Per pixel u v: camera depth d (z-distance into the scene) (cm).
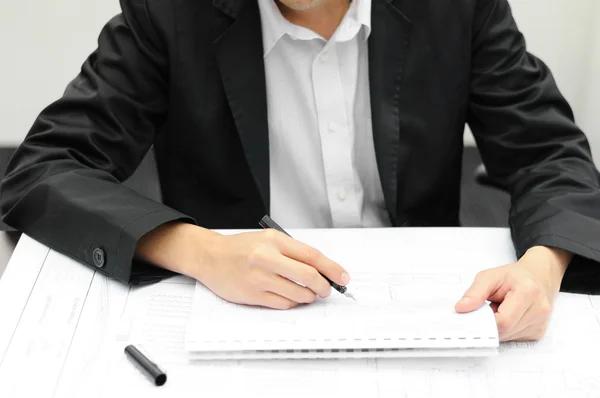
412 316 71
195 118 103
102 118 98
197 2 98
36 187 88
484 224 129
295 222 109
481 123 107
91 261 82
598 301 78
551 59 165
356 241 86
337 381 67
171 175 111
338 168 104
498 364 69
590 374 68
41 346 70
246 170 106
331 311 72
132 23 100
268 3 97
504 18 104
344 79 102
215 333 70
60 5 154
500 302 75
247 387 66
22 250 85
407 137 104
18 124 163
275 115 104
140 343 71
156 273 82
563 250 83
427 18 100
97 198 86
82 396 65
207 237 81
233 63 99
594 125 163
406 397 65
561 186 92
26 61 159
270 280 73
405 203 108
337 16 99
